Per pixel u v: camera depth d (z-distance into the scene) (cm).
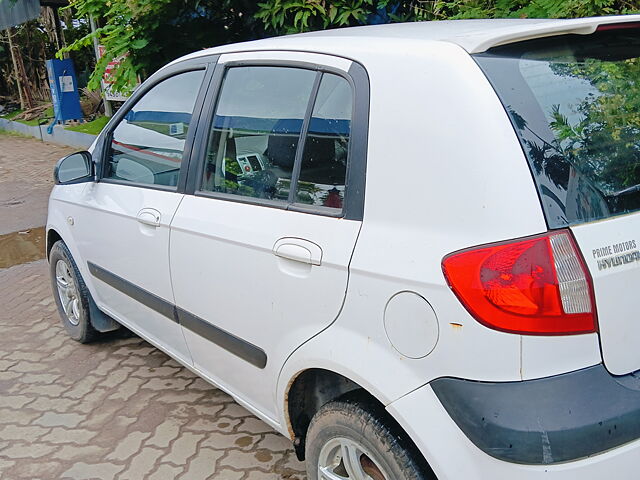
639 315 173
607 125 189
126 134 337
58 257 415
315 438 220
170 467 294
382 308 184
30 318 479
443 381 171
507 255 162
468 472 167
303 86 230
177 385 367
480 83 175
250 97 255
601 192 177
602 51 200
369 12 527
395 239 183
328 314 202
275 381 233
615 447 162
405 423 178
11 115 1631
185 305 281
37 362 405
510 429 158
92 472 293
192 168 278
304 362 212
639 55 208
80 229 373
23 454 310
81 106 1447
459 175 171
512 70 181
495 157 167
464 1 458
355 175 199
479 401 164
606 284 167
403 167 185
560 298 161
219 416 333
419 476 184
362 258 189
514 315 161
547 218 164
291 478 282
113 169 349
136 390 363
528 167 167
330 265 199
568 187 171
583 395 161
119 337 435
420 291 174
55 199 406
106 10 662
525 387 161
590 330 164
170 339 312
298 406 237
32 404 354
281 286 220
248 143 251
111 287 354
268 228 227
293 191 226
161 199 293
